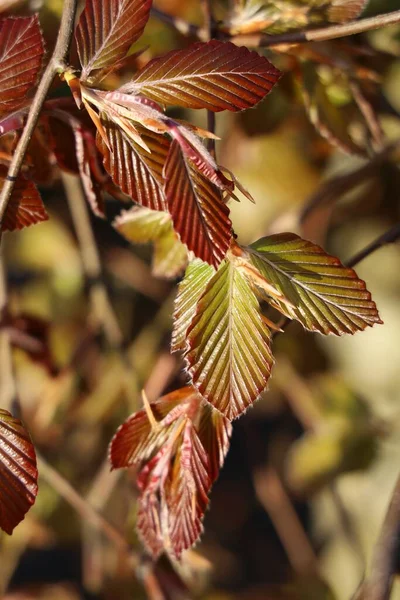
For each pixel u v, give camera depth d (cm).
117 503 111
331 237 113
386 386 116
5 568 106
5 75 60
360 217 99
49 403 103
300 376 101
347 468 90
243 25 68
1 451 59
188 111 96
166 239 67
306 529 138
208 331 59
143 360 112
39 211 63
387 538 63
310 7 67
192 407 62
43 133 65
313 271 59
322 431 92
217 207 58
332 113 72
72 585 118
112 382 109
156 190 59
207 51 59
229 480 152
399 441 91
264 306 67
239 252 59
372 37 79
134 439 62
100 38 59
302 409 103
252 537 149
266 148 93
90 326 105
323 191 85
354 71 73
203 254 58
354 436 90
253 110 79
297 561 116
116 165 59
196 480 61
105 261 124
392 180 93
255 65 59
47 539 102
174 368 84
